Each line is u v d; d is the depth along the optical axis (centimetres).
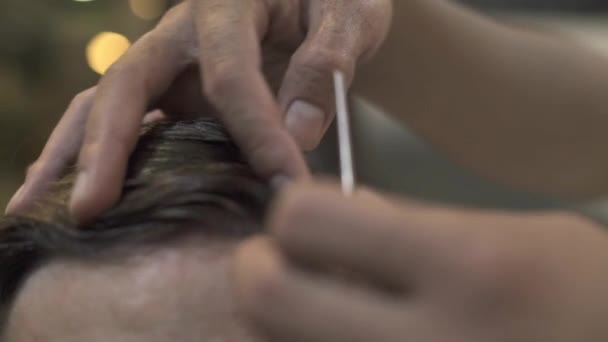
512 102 57
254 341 31
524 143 59
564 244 26
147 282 32
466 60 55
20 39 91
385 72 53
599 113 59
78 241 33
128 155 35
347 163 32
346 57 39
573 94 58
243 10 38
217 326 32
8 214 37
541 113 58
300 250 27
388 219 26
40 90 91
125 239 33
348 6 41
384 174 80
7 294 35
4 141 85
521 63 57
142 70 38
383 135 81
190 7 40
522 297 26
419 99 54
